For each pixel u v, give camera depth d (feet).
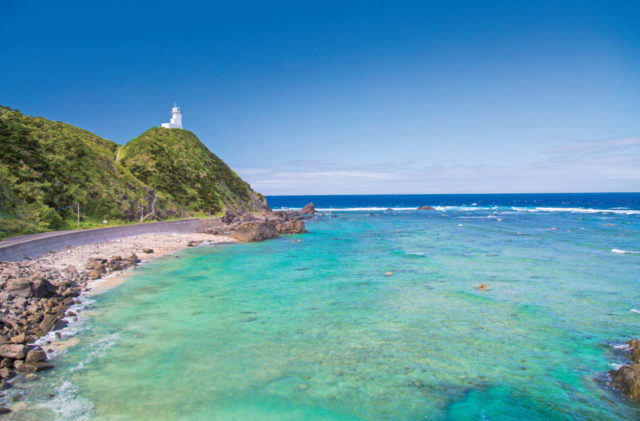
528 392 39.45
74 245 108.27
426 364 45.52
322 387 39.99
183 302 69.15
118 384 39.37
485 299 71.92
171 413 34.55
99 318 59.47
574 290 78.13
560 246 139.54
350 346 50.49
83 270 87.51
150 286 80.12
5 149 131.23
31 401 35.50
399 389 39.86
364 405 36.83
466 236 174.91
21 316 52.39
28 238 93.91
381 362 45.93
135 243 130.41
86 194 149.89
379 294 75.56
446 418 34.96
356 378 42.01
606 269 98.37
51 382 39.22
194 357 46.32
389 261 111.65
